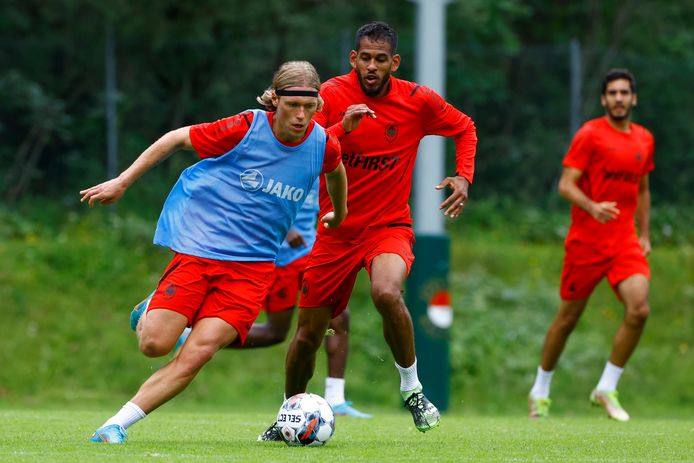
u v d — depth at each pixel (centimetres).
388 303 2106
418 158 3938
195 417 3098
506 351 5269
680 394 5181
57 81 6309
